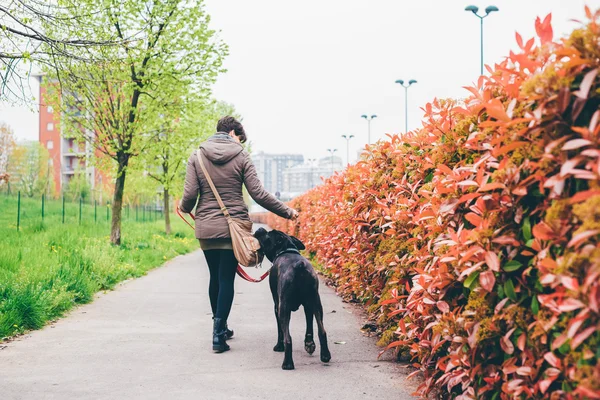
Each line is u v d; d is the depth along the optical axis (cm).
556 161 225
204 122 1836
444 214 316
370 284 621
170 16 1490
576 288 190
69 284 762
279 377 420
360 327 612
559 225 214
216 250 523
